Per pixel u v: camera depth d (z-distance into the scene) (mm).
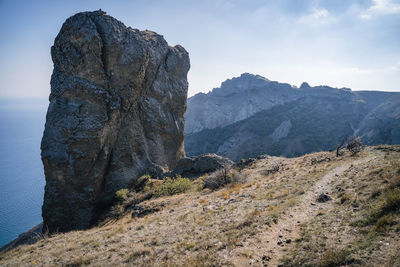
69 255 13102
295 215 13188
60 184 45812
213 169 51812
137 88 60062
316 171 25266
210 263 9023
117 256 11750
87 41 47781
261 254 9312
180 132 82812
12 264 12961
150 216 22094
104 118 50656
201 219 15875
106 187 54406
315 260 8047
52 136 45844
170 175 55250
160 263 10086
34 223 114000
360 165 22344
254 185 26688
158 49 73000
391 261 6770
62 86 47844
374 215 9938
